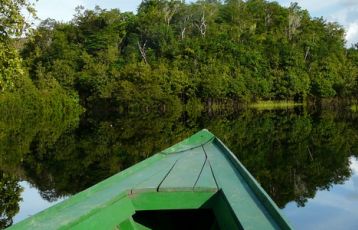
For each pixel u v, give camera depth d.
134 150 19.95
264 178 13.81
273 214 3.27
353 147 20.61
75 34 70.81
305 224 9.25
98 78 54.50
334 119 40.81
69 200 3.77
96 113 53.41
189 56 63.06
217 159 5.76
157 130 30.17
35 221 3.34
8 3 10.84
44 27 67.19
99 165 16.09
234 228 3.33
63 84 55.84
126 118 44.31
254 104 65.00
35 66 59.38
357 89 63.50
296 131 28.81
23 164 16.62
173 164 5.49
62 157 18.17
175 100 54.62
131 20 73.75
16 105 39.47
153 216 4.47
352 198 11.22
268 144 22.03
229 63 64.69
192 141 7.00
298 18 81.38
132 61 61.06
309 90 65.69
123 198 3.97
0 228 9.08
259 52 68.12
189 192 4.08
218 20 82.06
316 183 13.04
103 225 3.56
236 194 3.93
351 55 78.06
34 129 31.70
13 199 11.61
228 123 36.44
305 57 72.38
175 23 76.38
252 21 81.25
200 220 4.51
